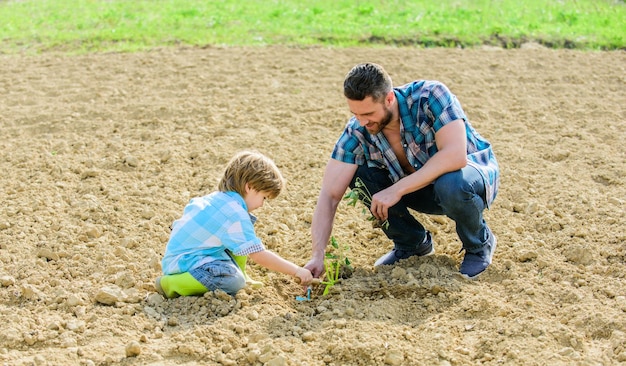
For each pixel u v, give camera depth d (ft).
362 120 13.62
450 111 13.78
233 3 39.75
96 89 25.98
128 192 18.78
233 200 13.78
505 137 21.72
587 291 14.16
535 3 37.73
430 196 14.92
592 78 26.48
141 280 14.85
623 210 17.11
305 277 13.78
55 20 37.22
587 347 12.42
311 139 21.93
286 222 17.40
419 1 38.86
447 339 12.76
